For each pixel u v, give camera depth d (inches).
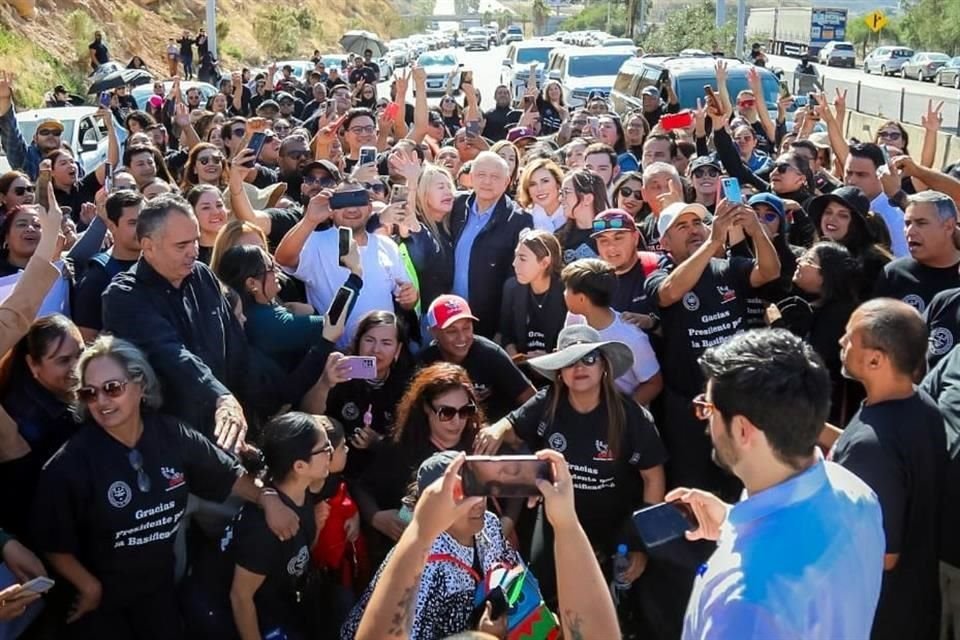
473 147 413.1
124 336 168.4
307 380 193.8
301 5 2689.5
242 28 2090.3
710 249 204.5
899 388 143.6
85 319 202.5
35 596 137.5
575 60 885.8
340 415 200.2
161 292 172.6
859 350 143.8
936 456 143.6
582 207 252.8
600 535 184.1
